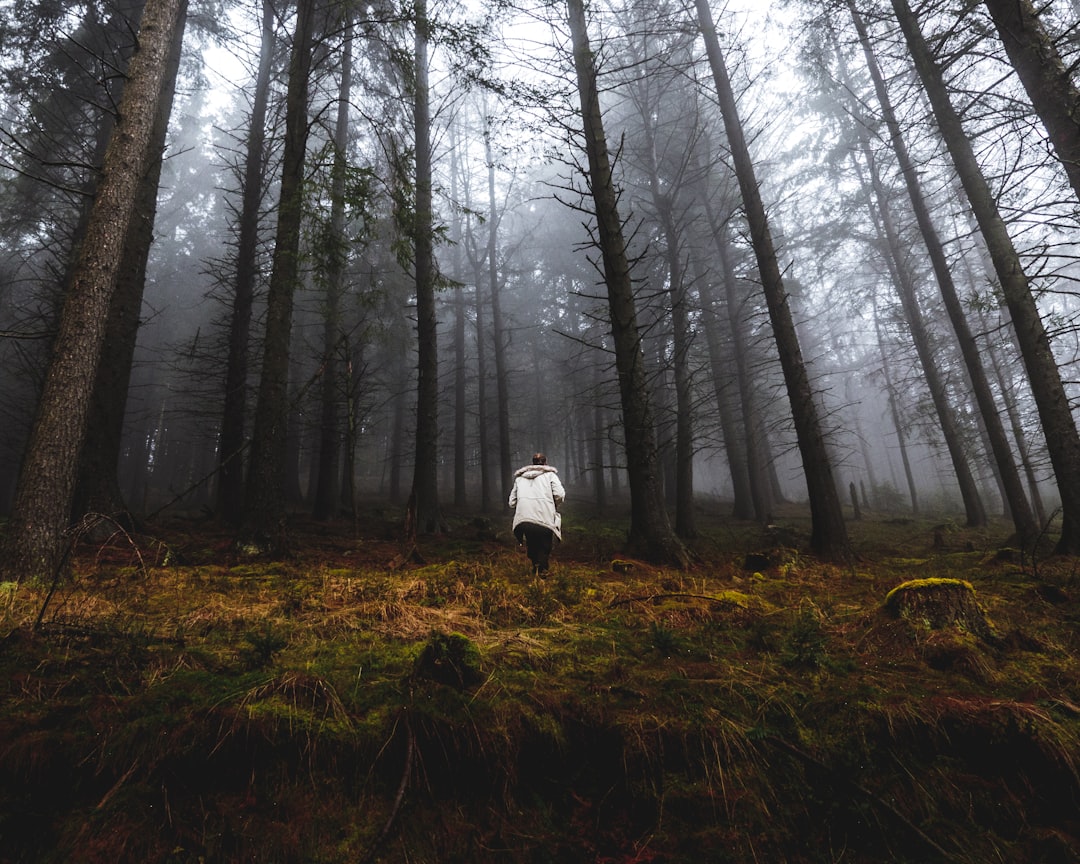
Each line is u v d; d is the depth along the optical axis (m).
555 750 1.93
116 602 3.52
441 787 1.79
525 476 6.11
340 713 1.93
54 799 1.60
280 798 1.68
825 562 7.25
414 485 11.43
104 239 4.90
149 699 1.90
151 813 1.56
